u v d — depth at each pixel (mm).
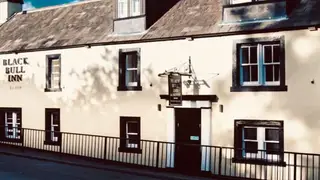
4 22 26891
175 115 17484
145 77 18453
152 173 16484
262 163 15500
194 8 18906
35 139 22312
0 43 24594
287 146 15172
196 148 17000
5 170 16422
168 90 17625
